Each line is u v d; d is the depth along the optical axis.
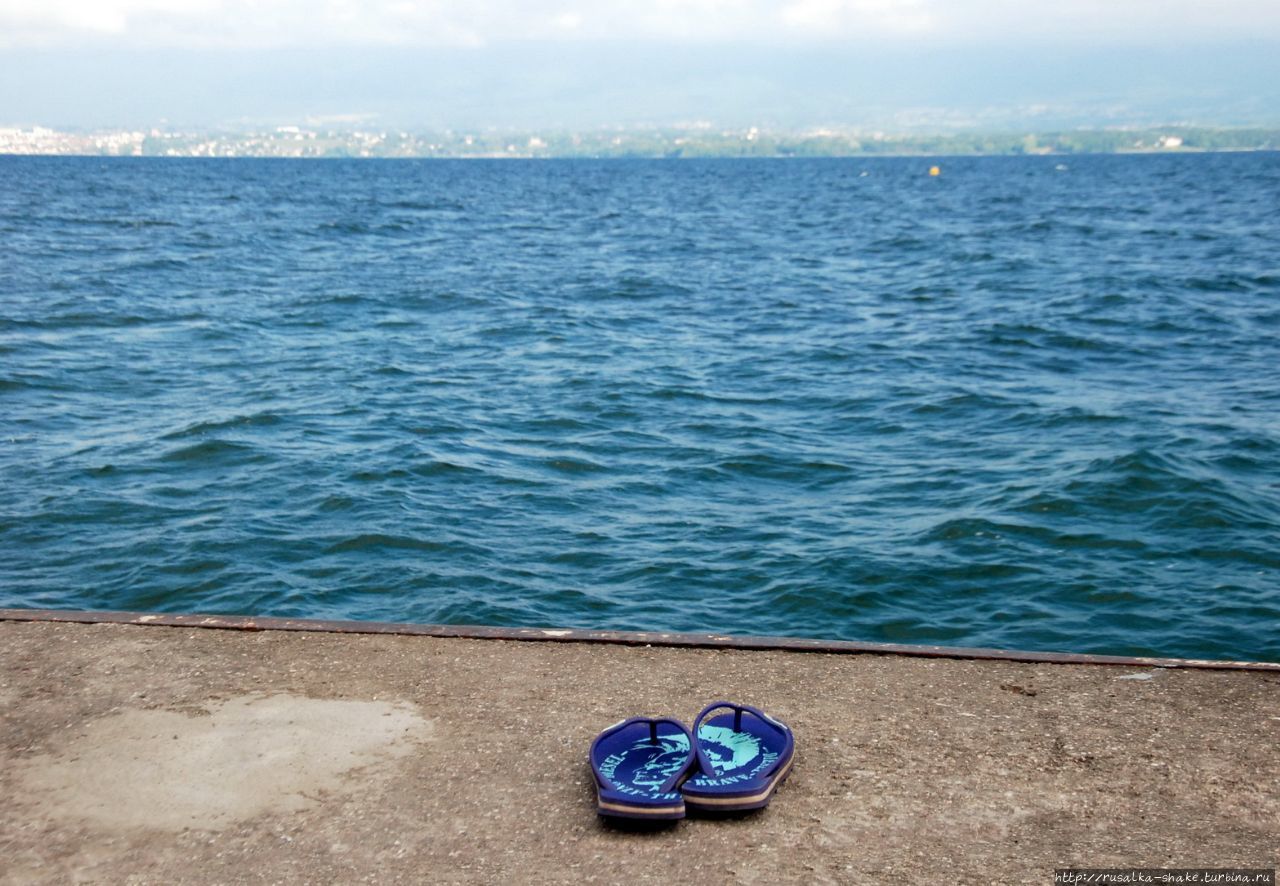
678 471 10.64
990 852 2.89
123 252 30.34
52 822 3.03
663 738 3.43
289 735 3.50
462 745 3.45
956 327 19.28
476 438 11.70
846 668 4.04
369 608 7.41
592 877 2.79
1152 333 18.45
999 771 3.30
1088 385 14.45
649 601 7.57
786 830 3.00
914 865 2.83
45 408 12.57
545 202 65.62
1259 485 9.88
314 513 9.18
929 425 12.43
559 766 3.33
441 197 70.38
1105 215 50.31
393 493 9.71
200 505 9.33
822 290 24.88
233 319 19.30
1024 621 7.24
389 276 26.45
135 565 8.04
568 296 23.45
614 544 8.62
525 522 9.11
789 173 133.25
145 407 12.73
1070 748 3.44
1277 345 17.22
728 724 3.54
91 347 16.27
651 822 3.01
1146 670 4.02
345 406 12.98
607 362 16.12
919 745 3.46
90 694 3.77
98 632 4.28
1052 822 3.04
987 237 38.94
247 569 7.99
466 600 7.51
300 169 148.12
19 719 3.59
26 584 7.70
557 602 7.54
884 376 15.18
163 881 2.78
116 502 9.35
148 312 19.72
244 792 3.18
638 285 25.39
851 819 3.05
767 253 33.81
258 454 10.86
